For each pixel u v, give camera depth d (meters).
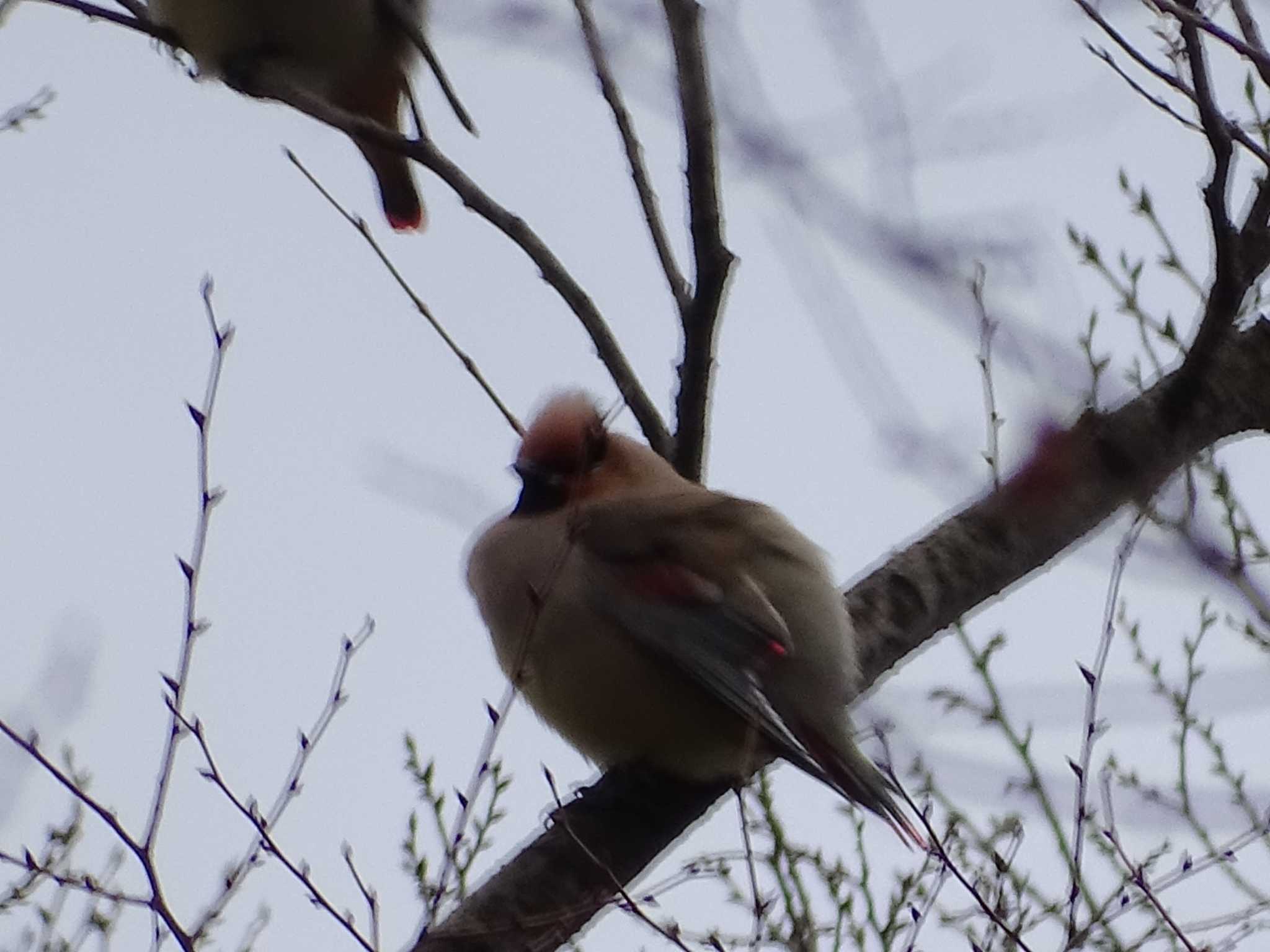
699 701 8.52
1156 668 7.80
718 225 8.30
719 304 8.55
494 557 9.12
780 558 8.68
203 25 11.43
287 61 11.74
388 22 11.80
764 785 7.32
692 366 8.76
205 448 7.27
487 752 6.70
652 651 8.50
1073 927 7.25
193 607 7.03
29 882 7.47
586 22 6.76
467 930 7.28
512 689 6.80
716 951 6.87
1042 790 7.37
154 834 6.66
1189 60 7.09
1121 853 7.37
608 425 9.17
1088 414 7.49
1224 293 7.68
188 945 6.53
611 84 8.27
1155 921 7.41
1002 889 7.29
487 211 8.65
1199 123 7.28
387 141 8.77
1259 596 6.29
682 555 8.68
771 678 8.27
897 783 7.04
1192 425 7.97
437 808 6.96
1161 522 6.52
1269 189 7.79
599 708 8.66
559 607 8.75
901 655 8.46
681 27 7.89
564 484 9.17
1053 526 8.00
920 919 7.21
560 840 7.87
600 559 8.77
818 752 8.05
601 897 7.39
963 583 8.42
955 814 7.41
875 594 8.48
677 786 8.61
